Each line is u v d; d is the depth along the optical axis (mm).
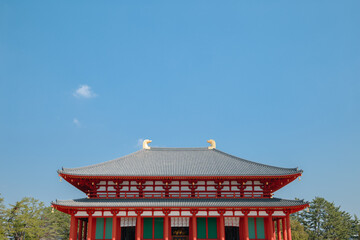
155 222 44656
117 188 45781
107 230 43406
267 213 43250
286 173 44469
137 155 54312
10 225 63812
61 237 81250
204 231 44531
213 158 53812
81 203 42594
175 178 45375
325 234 93000
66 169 44625
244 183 46125
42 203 68875
